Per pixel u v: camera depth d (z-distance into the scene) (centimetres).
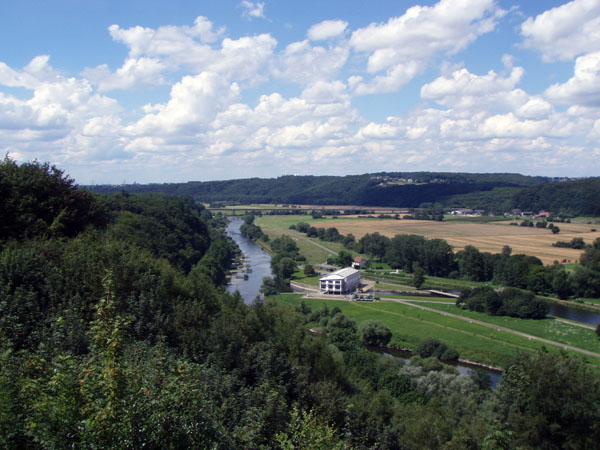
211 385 2678
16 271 3516
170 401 1773
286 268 15588
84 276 3769
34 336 2788
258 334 4306
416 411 4138
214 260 13412
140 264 4359
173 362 2483
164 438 1647
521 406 3180
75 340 2798
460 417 4391
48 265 3803
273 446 2361
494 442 2291
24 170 5859
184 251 12444
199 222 18525
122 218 10812
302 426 2362
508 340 8462
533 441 2952
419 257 17050
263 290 13200
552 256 17800
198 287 4838
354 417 3303
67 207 5981
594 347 8088
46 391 1605
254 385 3269
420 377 5859
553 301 12594
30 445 1553
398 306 11419
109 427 1470
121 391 1512
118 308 3538
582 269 13288
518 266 14150
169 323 3653
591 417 2847
